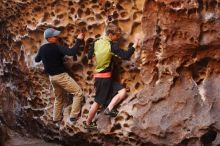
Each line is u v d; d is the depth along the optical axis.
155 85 7.05
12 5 7.93
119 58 7.23
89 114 7.24
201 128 6.79
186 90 6.93
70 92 7.41
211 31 6.77
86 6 7.34
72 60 7.57
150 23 6.96
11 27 8.16
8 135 8.62
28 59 8.05
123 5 7.12
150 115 6.99
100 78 7.11
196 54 6.89
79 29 7.45
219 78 6.93
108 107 7.12
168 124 6.89
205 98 6.89
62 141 8.09
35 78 8.05
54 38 7.30
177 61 6.92
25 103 8.34
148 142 7.04
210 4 6.73
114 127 7.23
